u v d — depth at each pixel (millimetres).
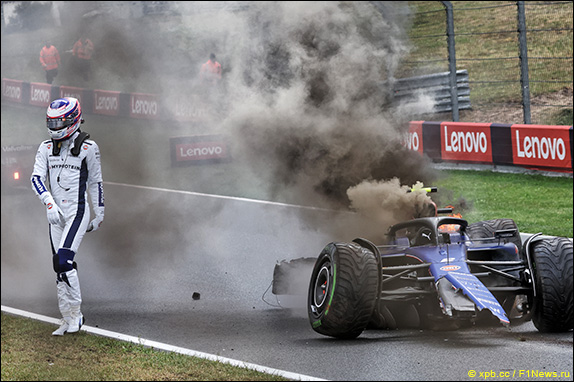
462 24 111312
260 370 22609
